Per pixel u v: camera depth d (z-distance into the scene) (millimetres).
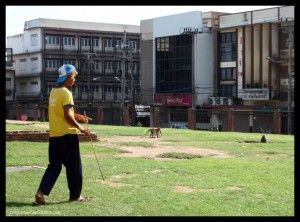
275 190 8742
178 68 57062
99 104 65562
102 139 22281
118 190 8500
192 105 54906
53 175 7305
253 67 49938
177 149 17891
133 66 70062
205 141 22734
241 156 15539
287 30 46625
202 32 54406
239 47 51344
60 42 66562
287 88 47219
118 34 69562
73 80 7520
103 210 6918
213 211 6980
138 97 63625
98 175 10297
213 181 9703
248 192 8523
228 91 52781
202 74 55094
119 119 65125
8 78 68688
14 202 7312
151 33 61094
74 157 7406
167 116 57781
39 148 15992
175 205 7328
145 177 10133
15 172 10453
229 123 45969
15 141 18234
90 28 68312
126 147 18219
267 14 49125
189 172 10992
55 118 7328
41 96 65438
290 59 41188
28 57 68562
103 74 68312
